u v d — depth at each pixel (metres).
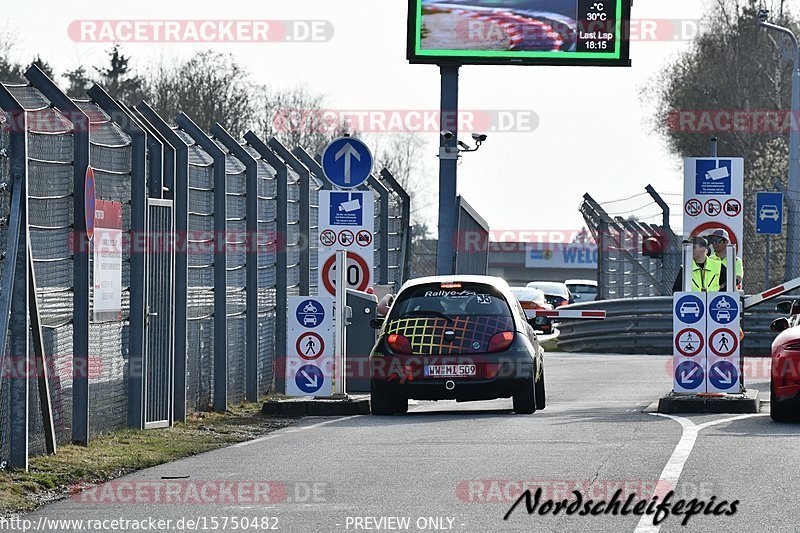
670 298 110.75
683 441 42.53
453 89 86.81
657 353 111.38
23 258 38.38
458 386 55.03
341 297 58.81
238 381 61.81
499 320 56.16
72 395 44.16
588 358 103.44
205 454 42.97
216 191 58.06
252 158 61.75
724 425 48.06
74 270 44.00
